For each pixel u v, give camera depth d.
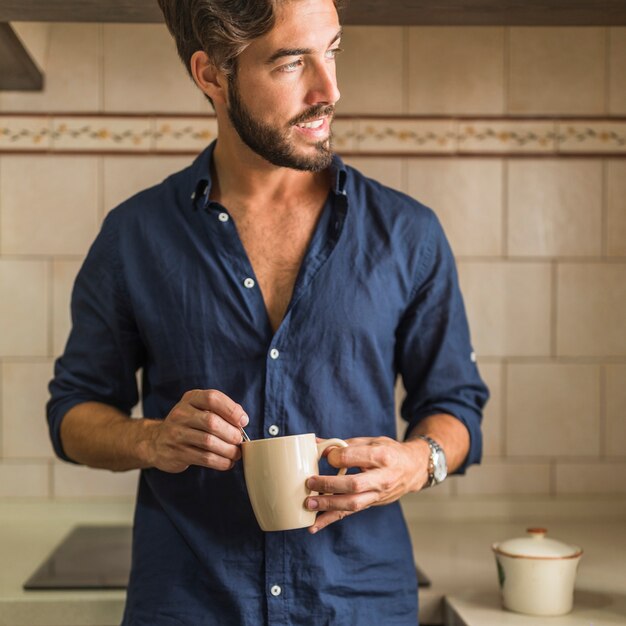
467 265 2.14
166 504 1.29
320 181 1.34
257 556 1.25
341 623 1.25
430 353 1.36
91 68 2.10
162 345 1.30
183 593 1.26
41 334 2.12
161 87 2.11
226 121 1.30
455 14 1.62
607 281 2.15
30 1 1.53
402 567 1.31
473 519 2.13
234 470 1.26
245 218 1.32
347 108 2.12
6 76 2.01
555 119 2.13
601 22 1.66
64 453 1.37
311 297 1.27
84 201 2.11
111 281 1.34
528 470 2.15
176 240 1.31
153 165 2.11
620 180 2.14
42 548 1.91
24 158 2.10
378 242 1.31
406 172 2.12
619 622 1.43
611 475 2.16
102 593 1.61
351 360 1.28
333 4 1.21
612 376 2.15
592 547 1.87
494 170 2.13
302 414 1.26
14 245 2.11
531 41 2.13
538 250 2.14
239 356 1.27
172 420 1.17
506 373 2.15
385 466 1.15
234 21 1.16
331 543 1.26
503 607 1.51
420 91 2.12
